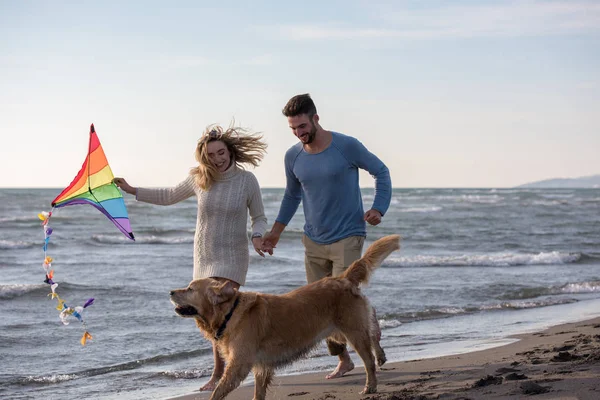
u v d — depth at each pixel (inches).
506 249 852.6
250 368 194.4
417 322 368.5
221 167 217.0
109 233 1028.5
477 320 371.9
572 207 1993.1
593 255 730.8
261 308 197.3
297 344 202.4
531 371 211.2
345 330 210.2
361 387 222.2
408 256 760.3
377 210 218.7
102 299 428.5
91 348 306.5
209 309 195.9
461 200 2410.2
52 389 242.1
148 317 374.0
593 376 189.9
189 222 1321.4
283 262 642.2
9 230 1058.7
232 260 216.8
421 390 201.3
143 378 256.2
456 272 591.2
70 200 217.9
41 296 437.4
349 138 222.8
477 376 217.0
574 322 354.6
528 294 466.3
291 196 236.8
